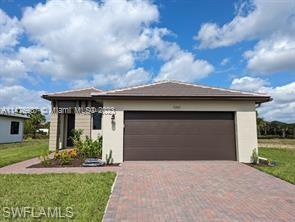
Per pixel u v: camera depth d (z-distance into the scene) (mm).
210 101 13164
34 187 7586
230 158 13062
